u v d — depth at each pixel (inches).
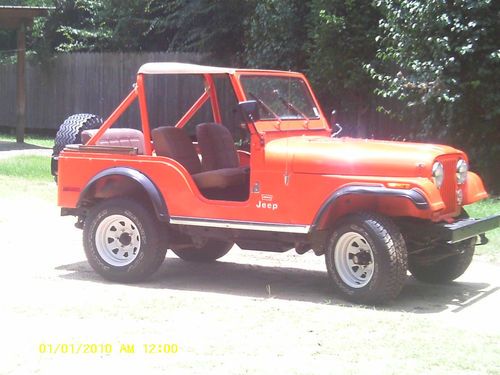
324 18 581.6
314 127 325.1
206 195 310.3
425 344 233.6
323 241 289.6
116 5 916.0
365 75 589.9
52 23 985.5
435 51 497.7
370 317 261.7
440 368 214.1
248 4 737.0
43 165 661.9
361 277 278.7
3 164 662.5
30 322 253.6
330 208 275.4
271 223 286.8
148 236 304.7
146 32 880.3
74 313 264.2
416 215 267.9
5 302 276.7
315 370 211.0
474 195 304.2
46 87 990.4
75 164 319.6
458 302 289.1
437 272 315.3
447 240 284.2
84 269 333.4
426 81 498.3
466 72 508.4
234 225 292.0
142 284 310.3
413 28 504.1
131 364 216.5
